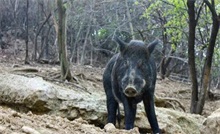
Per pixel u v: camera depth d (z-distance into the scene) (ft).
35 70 48.47
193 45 37.81
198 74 73.41
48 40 82.17
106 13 81.71
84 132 16.29
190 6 36.88
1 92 31.60
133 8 77.41
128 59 24.09
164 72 72.74
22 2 87.81
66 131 15.60
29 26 87.61
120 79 24.54
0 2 87.66
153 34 73.82
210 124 22.15
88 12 78.07
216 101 54.13
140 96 24.48
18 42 87.35
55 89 31.76
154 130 25.54
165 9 64.28
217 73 81.05
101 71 68.28
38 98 30.42
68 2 52.80
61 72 43.68
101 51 91.91
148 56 24.50
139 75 23.65
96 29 85.15
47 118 17.24
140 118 30.14
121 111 30.58
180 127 31.22
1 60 66.39
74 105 30.63
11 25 91.09
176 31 54.70
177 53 77.82
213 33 36.81
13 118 15.12
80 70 64.28
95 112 30.35
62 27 43.16
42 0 75.56
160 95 54.34
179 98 56.03
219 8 45.16
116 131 18.26
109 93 28.76
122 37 75.87
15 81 32.09
